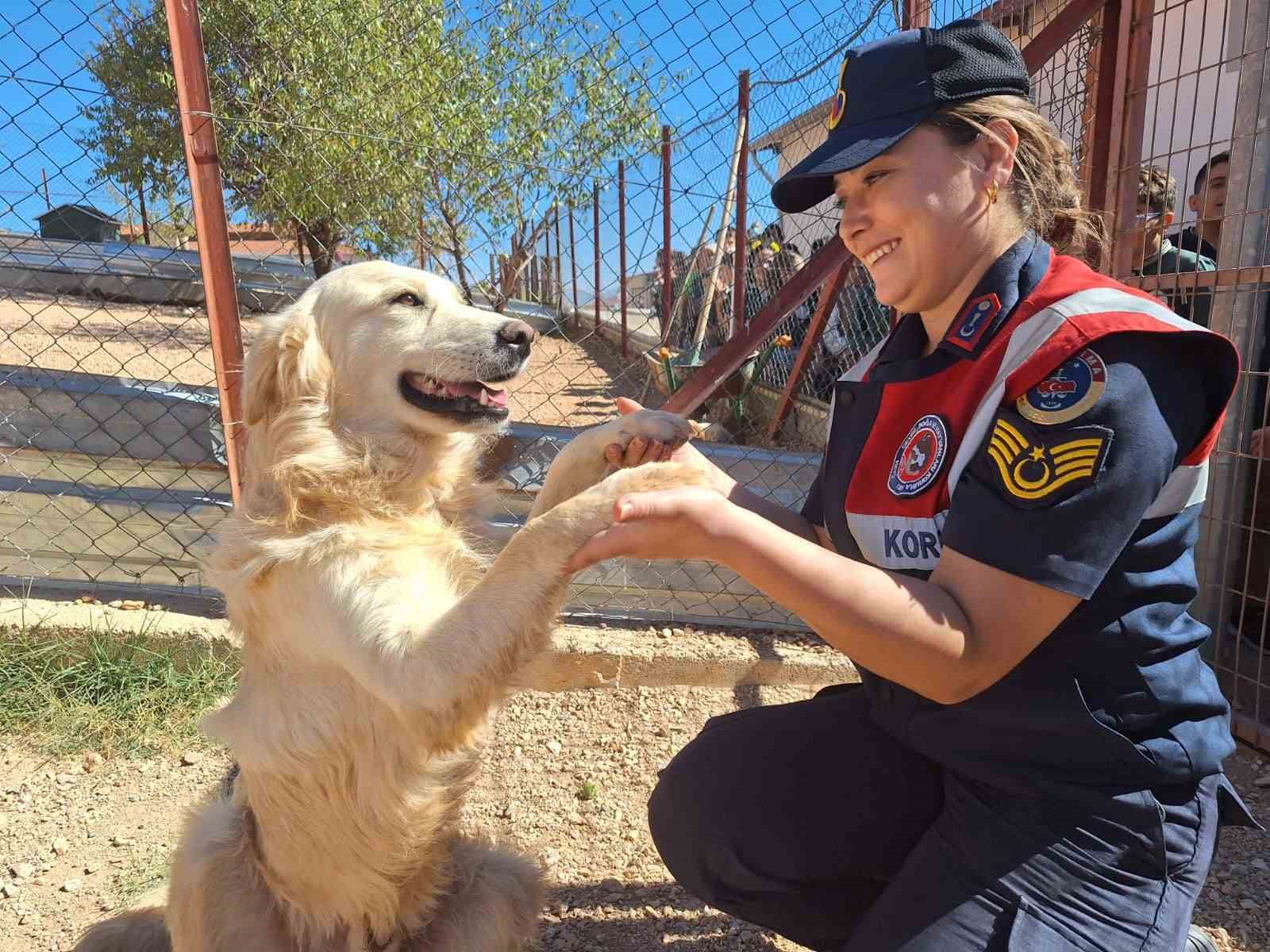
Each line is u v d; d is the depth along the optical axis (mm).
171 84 5031
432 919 2125
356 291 2303
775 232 6539
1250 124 3146
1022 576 1421
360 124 4375
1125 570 1534
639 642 3793
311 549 1969
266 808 2023
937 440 1653
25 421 3953
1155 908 1588
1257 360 3266
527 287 8656
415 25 4477
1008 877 1609
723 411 7395
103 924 2199
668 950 2406
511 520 3914
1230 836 2795
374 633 1849
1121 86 3420
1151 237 3969
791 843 1952
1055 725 1591
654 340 9258
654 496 1459
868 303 6020
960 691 1511
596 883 2656
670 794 2072
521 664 1818
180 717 3348
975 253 1708
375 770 1967
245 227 5625
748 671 3729
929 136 1653
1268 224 3107
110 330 7715
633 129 4598
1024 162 1728
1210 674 1688
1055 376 1466
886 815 1932
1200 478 1551
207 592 3869
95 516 3863
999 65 1683
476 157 4258
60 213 4816
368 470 2223
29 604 3654
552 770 3199
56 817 2883
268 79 4277
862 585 1430
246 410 2219
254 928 2074
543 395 7984
